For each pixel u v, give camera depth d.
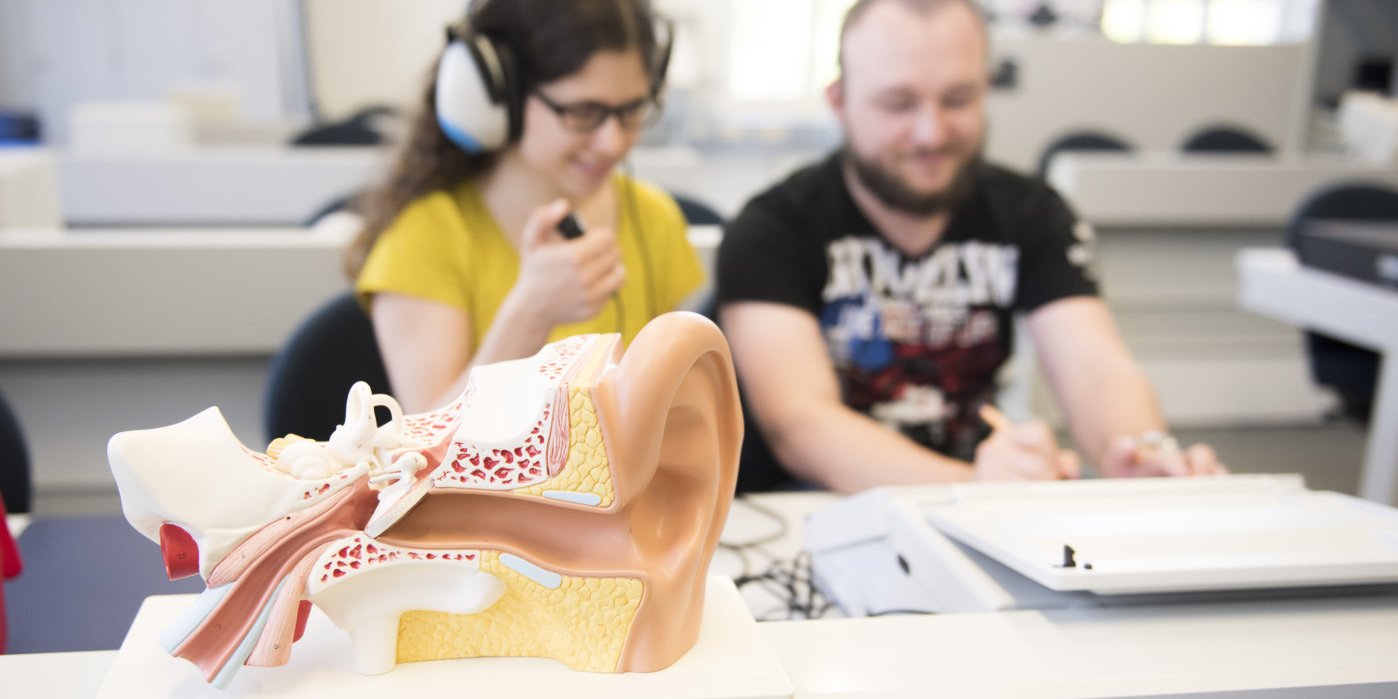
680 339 0.44
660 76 1.10
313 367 1.09
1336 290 1.76
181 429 0.43
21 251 1.56
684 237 1.31
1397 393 1.64
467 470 0.44
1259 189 3.12
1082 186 3.06
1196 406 2.93
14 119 5.78
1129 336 3.29
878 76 1.13
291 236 1.68
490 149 1.03
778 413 1.09
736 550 0.85
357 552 0.43
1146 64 5.23
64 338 1.61
